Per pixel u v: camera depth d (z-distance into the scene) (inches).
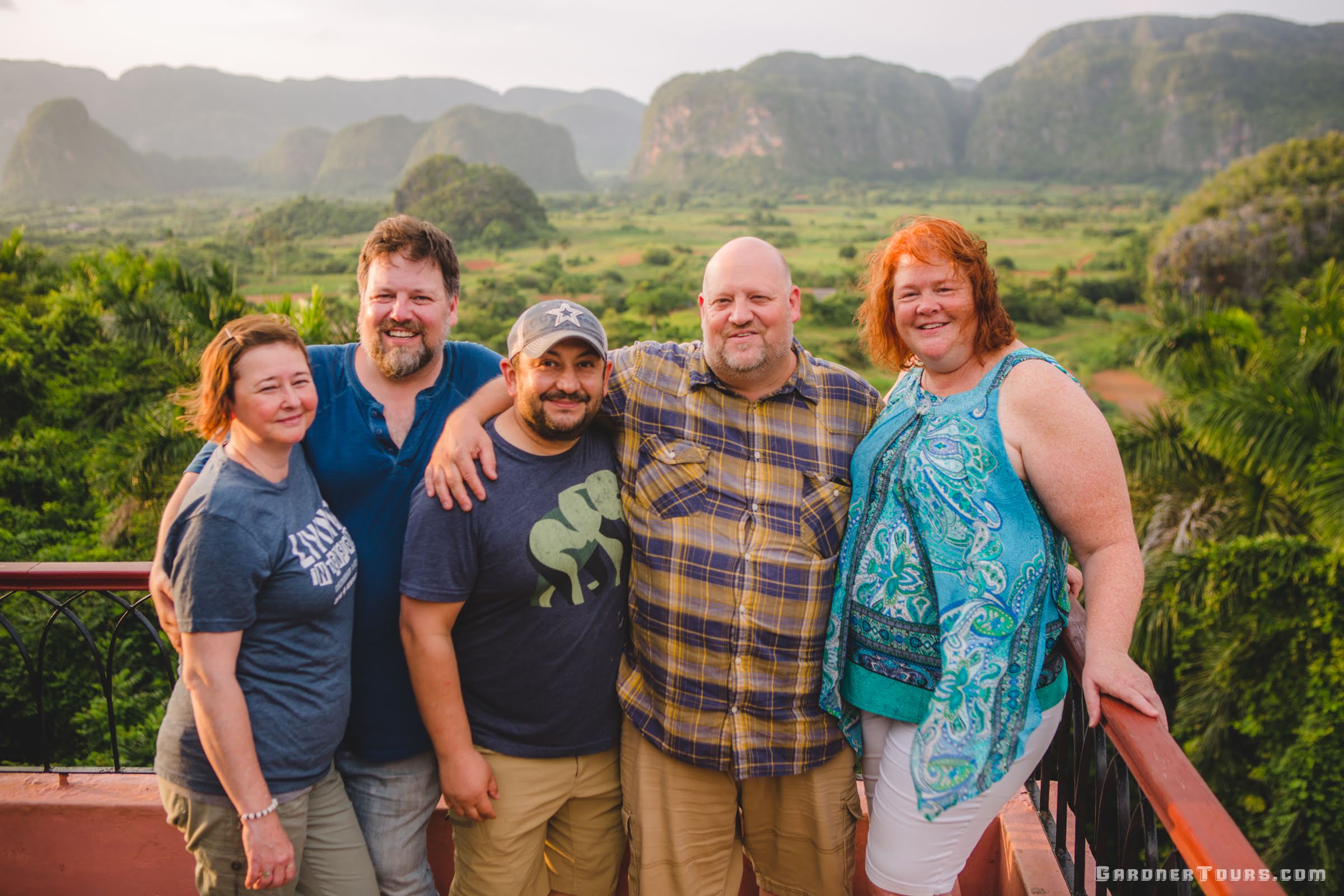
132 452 481.7
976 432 71.6
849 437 85.7
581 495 83.5
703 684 82.0
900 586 75.4
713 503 83.0
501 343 2792.8
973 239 74.2
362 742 85.0
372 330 83.4
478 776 82.0
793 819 86.9
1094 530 68.7
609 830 91.6
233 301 531.8
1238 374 371.6
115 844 103.9
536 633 81.9
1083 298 3203.7
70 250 4028.1
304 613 75.4
